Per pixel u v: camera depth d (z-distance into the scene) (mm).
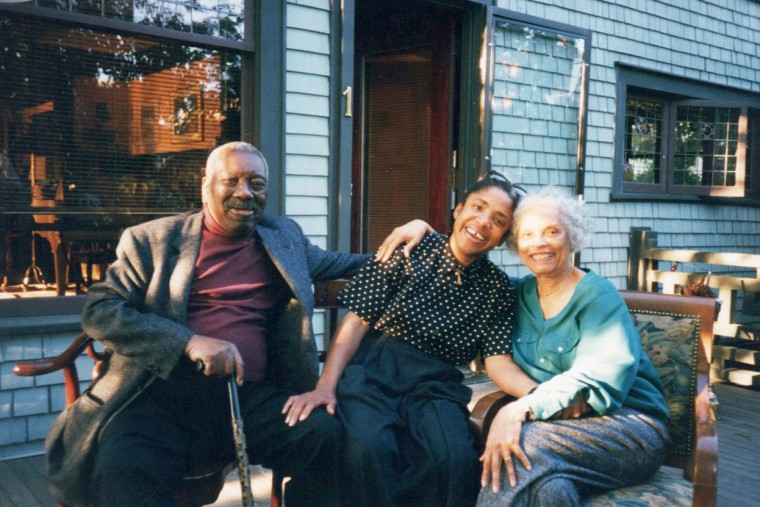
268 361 2258
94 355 2193
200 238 2117
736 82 7531
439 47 5215
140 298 2037
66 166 3449
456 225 2238
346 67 4262
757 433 4195
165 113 3727
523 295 2242
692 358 2240
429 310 2225
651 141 6918
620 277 6465
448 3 4906
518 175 5414
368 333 2316
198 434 2039
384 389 2162
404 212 5527
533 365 2146
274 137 4031
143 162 3668
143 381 1984
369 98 5691
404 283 2266
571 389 1935
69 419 2010
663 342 2289
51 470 1977
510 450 1887
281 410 2037
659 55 6641
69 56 3414
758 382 5207
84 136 3486
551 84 5539
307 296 2186
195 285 2102
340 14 4234
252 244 2217
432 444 1998
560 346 2094
